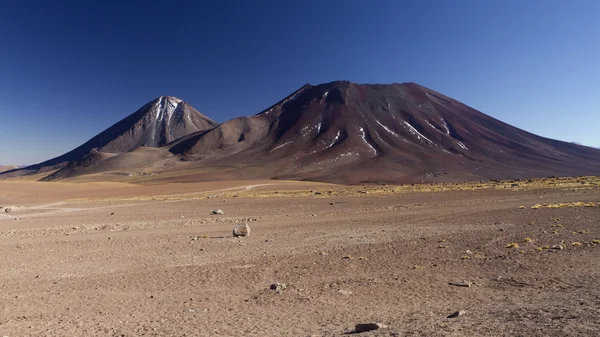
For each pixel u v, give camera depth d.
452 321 7.25
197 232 29.70
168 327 8.98
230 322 9.12
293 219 37.03
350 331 7.49
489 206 40.34
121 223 36.75
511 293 9.98
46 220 40.69
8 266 18.36
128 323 9.57
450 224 28.09
